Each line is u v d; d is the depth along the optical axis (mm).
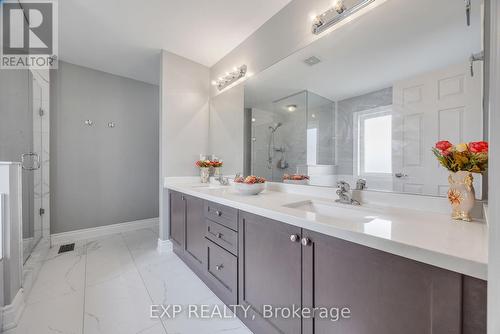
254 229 1176
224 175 2506
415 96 1065
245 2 1703
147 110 3318
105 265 2043
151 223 3340
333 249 800
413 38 1075
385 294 661
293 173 1731
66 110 2650
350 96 1333
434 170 1011
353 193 1294
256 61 2053
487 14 874
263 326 1119
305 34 1587
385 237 650
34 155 2223
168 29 2031
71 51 2410
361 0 1230
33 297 1530
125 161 3123
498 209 426
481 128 884
